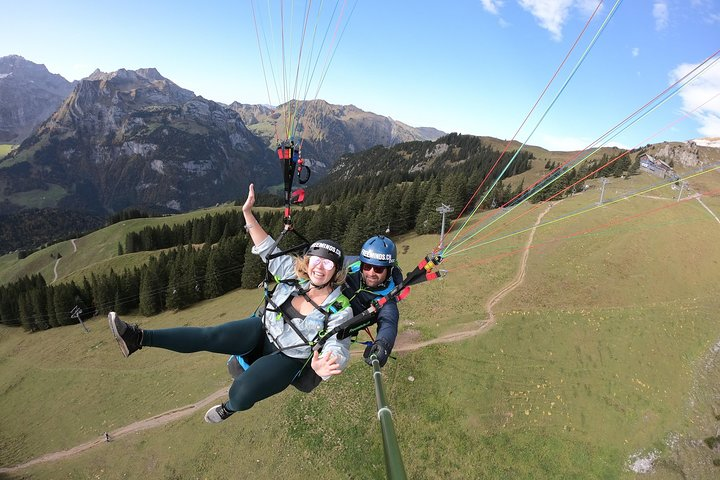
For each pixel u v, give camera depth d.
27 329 88.19
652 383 39.81
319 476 33.50
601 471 33.25
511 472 33.16
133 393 50.97
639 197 77.69
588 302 48.81
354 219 89.06
